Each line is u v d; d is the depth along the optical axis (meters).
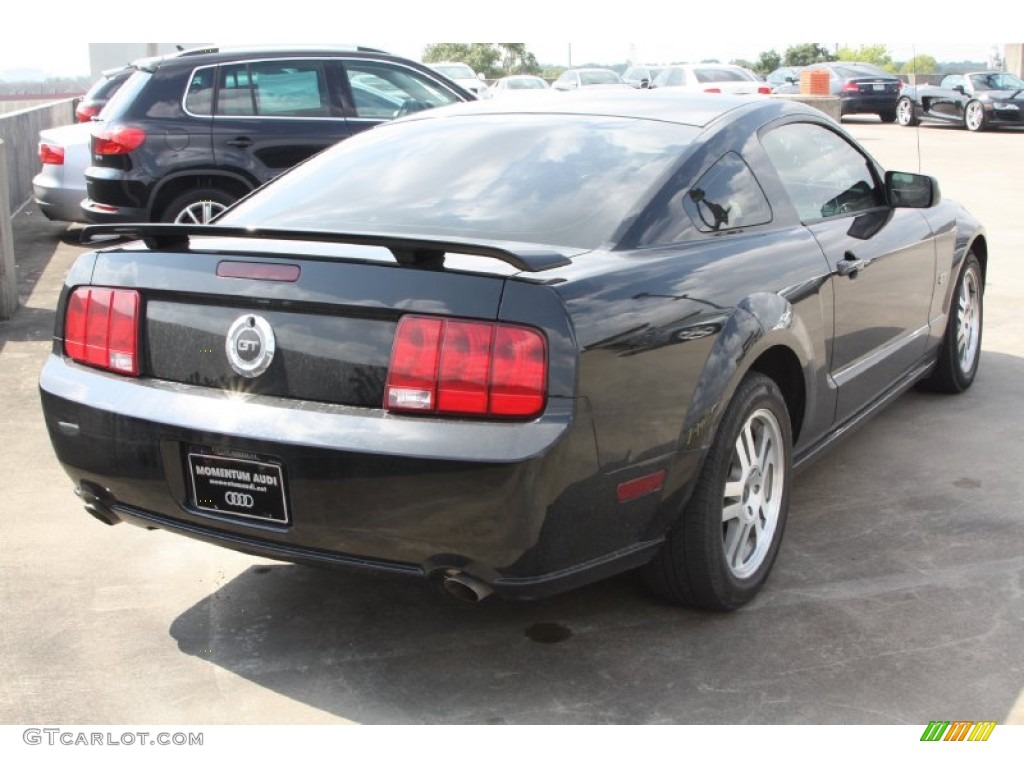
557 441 2.51
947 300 5.01
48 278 8.53
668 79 24.44
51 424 3.04
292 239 2.61
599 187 3.16
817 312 3.57
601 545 2.76
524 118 3.63
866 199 4.29
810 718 2.73
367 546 2.64
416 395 2.54
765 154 3.61
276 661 3.05
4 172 7.06
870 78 25.70
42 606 3.36
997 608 3.27
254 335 2.71
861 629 3.16
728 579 3.19
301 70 8.21
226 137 8.02
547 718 2.76
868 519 3.95
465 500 2.50
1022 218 10.81
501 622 3.25
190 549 3.78
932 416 5.11
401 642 3.15
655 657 3.03
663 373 2.80
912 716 2.73
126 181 7.89
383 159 3.55
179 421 2.76
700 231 3.19
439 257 2.57
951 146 19.44
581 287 2.63
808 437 3.73
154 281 2.87
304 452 2.59
